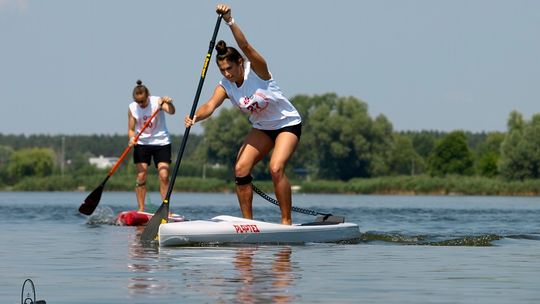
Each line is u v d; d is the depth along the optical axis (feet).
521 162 606.55
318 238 95.86
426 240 99.40
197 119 97.09
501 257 80.07
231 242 90.84
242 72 94.73
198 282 60.80
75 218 151.53
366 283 61.00
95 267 70.13
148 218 132.57
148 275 64.85
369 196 481.46
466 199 387.14
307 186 577.02
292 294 55.47
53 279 62.69
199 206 229.45
